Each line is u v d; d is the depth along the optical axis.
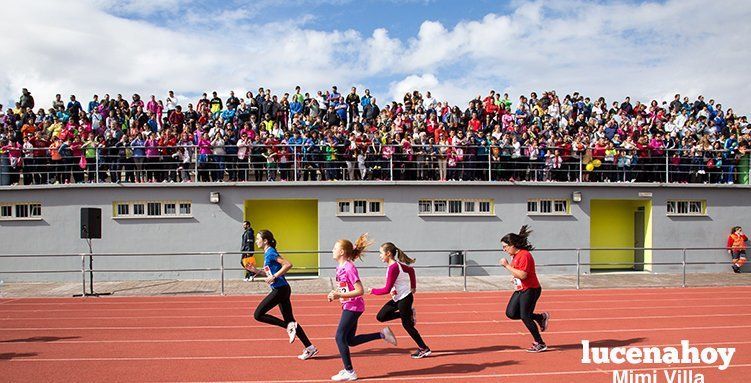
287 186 20.38
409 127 22.23
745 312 14.17
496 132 21.91
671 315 13.75
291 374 8.70
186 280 20.09
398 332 11.79
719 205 22.62
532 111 24.28
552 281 19.73
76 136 20.52
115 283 19.45
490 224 21.11
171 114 22.44
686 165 22.22
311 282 19.38
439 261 20.86
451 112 23.48
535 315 10.05
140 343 10.80
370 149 20.83
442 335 11.46
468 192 21.05
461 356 9.75
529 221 21.31
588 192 21.62
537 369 8.97
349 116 23.67
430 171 21.36
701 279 20.38
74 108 22.80
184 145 20.09
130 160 20.38
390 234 20.67
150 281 19.89
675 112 25.36
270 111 22.41
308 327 12.33
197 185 20.17
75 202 20.23
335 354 9.94
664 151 22.38
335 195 20.52
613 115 25.45
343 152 20.95
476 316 13.54
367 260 20.59
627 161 21.80
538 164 21.70
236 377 8.58
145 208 20.33
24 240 20.27
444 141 21.39
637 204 23.48
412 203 20.78
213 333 11.67
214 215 20.27
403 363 9.30
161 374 8.75
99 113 22.23
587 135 22.78
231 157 20.84
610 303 15.49
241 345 10.60
